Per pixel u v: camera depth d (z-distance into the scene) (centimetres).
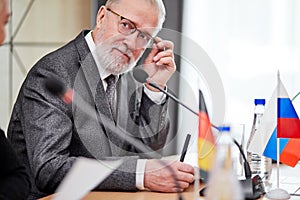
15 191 158
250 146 206
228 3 355
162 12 200
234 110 351
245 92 352
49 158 183
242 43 354
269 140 197
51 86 180
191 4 356
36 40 380
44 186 184
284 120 191
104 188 180
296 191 188
